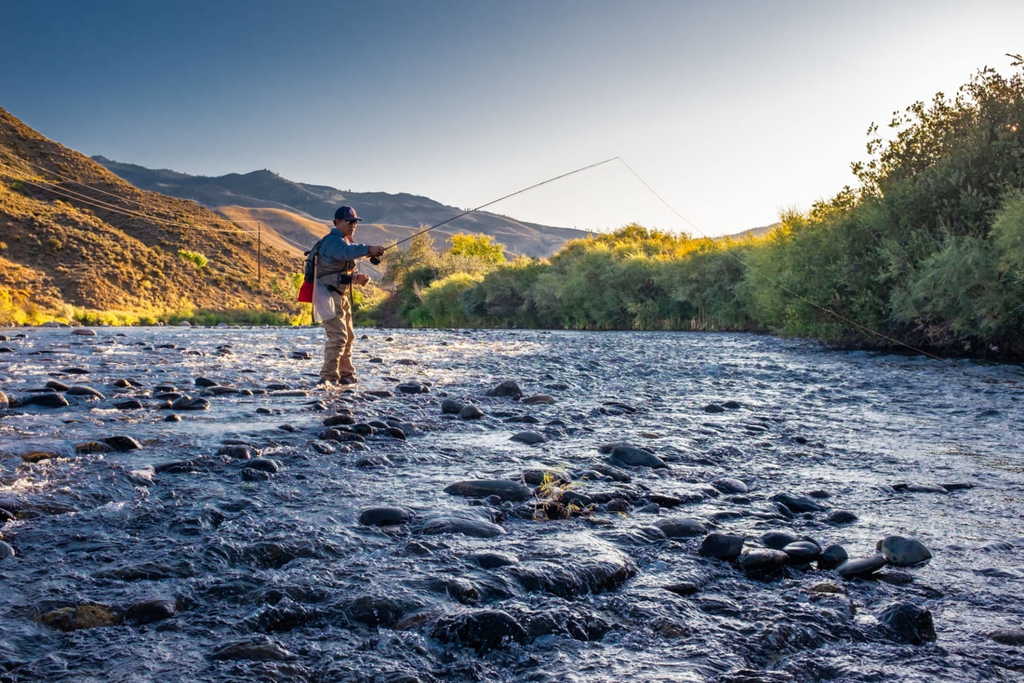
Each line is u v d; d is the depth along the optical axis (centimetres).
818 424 571
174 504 306
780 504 326
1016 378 943
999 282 1144
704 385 842
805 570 244
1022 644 185
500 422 550
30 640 180
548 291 3381
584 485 351
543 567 231
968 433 531
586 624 193
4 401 580
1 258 6191
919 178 1387
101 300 6000
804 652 180
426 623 191
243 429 493
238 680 160
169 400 631
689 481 373
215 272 7656
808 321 1616
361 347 1457
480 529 275
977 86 1401
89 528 272
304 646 180
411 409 607
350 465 394
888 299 1445
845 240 1491
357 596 208
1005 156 1308
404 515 292
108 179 9625
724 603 212
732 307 2597
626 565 238
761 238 2506
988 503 334
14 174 8425
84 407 593
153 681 160
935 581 232
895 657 177
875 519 307
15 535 262
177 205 9606
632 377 918
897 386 850
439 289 4116
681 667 170
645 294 2988
